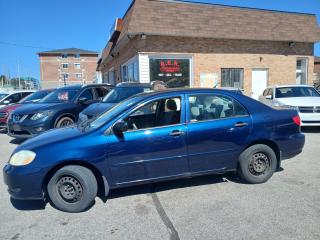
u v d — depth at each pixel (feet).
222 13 48.19
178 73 46.16
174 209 12.64
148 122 13.80
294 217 11.48
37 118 25.27
